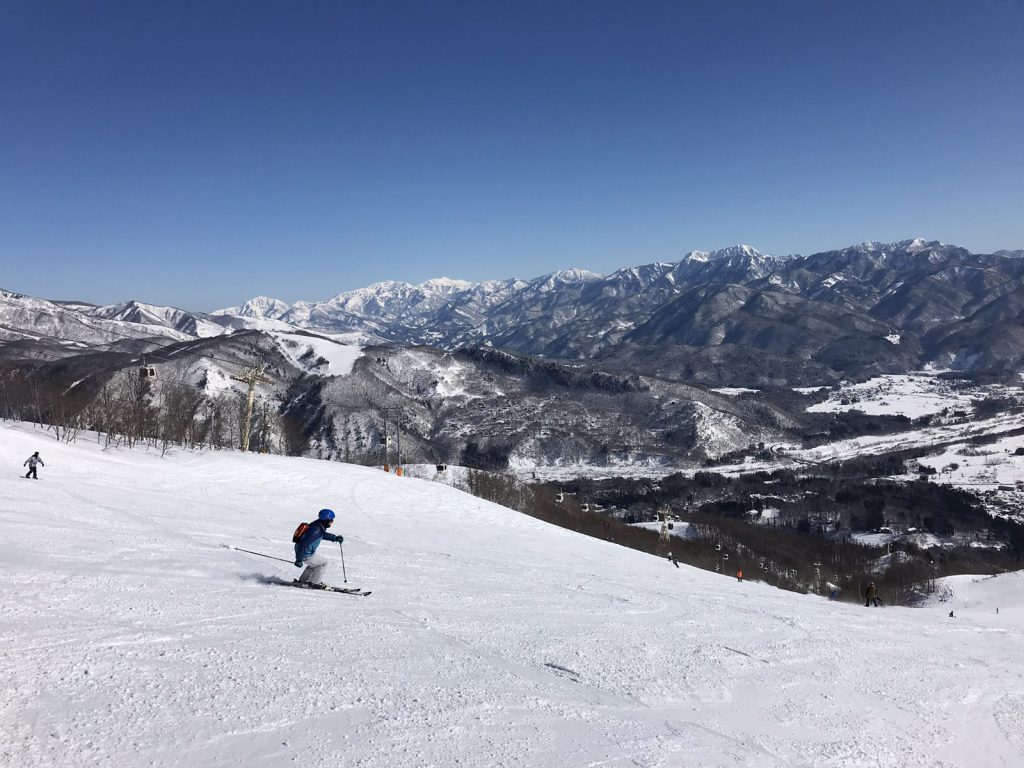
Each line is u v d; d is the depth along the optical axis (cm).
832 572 9256
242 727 527
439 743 552
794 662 1082
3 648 608
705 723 734
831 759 689
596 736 629
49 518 1476
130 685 573
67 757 443
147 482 3195
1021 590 6419
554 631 1061
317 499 3547
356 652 763
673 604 1530
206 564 1148
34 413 7162
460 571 1617
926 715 894
